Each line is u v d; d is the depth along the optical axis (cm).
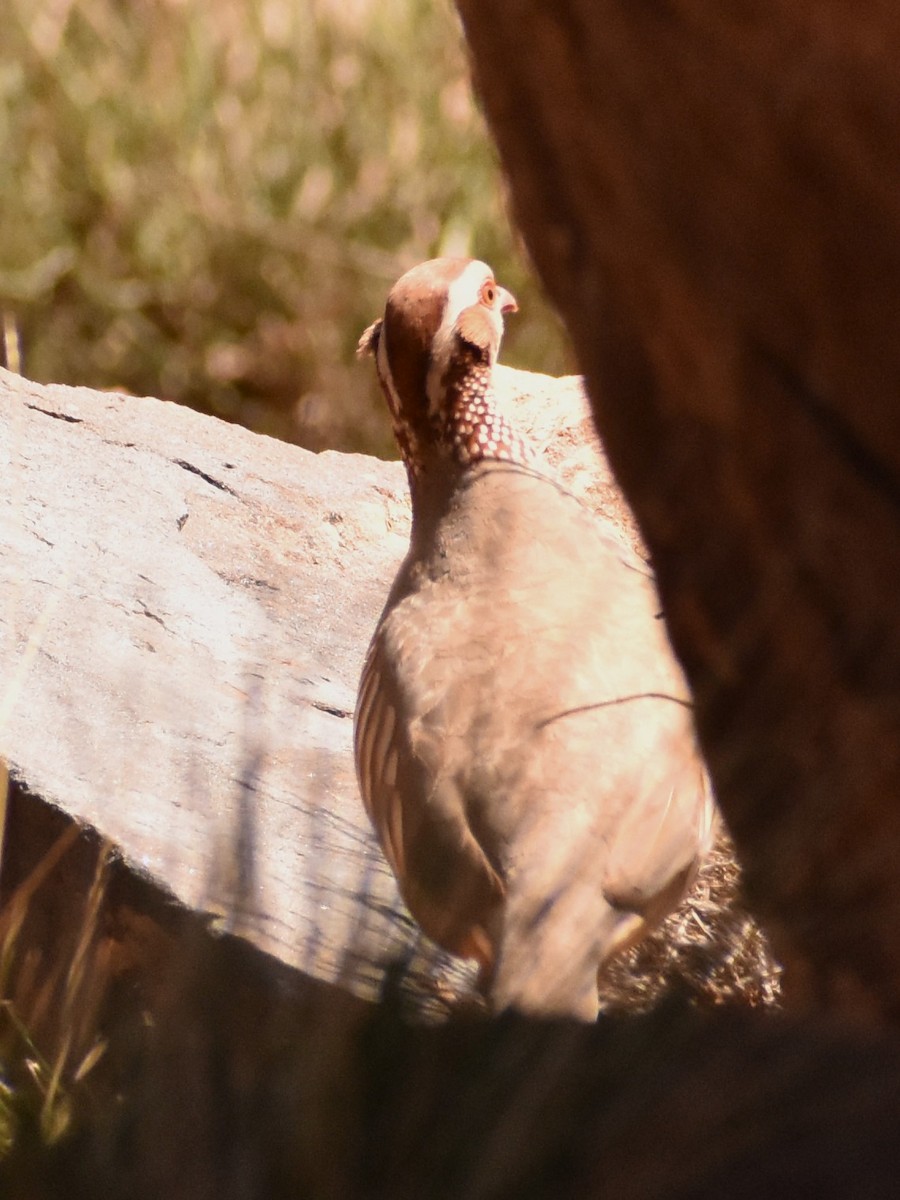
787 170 430
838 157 421
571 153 475
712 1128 446
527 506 711
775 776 509
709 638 515
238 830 567
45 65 1716
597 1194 441
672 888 588
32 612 805
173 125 1684
